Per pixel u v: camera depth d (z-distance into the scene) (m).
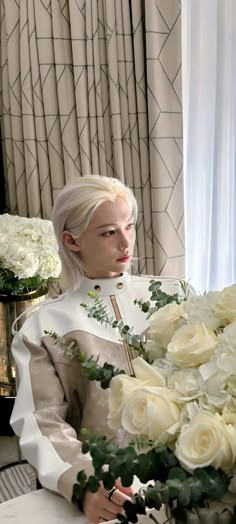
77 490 0.65
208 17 1.99
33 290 1.93
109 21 1.99
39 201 2.24
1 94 2.28
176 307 0.78
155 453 0.59
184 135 2.14
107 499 0.83
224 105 2.02
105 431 1.09
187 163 2.15
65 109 2.12
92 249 1.18
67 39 2.09
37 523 0.85
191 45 2.03
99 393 1.11
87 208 1.16
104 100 2.11
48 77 2.11
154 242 2.14
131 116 2.08
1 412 2.33
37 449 0.99
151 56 1.97
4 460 2.21
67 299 1.23
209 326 0.71
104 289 1.22
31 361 1.13
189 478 0.57
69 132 2.14
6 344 1.96
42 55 2.09
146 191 2.12
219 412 0.62
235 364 0.61
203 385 0.63
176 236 2.14
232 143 2.05
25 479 2.05
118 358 1.14
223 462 0.58
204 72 2.04
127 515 0.62
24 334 1.17
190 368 0.67
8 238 1.80
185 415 0.62
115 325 0.81
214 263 2.15
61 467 0.94
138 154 2.11
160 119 2.03
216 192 2.09
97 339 1.16
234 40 1.97
